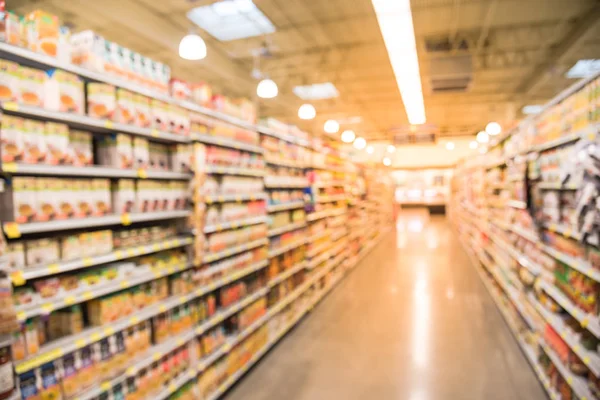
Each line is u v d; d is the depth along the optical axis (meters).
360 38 6.89
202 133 3.47
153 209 2.96
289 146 5.43
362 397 3.66
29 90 2.11
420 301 6.53
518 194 4.60
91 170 2.41
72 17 5.89
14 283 1.98
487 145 7.19
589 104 2.71
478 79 9.58
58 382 2.26
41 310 2.13
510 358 4.41
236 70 8.27
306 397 3.68
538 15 6.00
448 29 6.46
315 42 7.05
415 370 4.17
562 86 9.88
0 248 1.89
